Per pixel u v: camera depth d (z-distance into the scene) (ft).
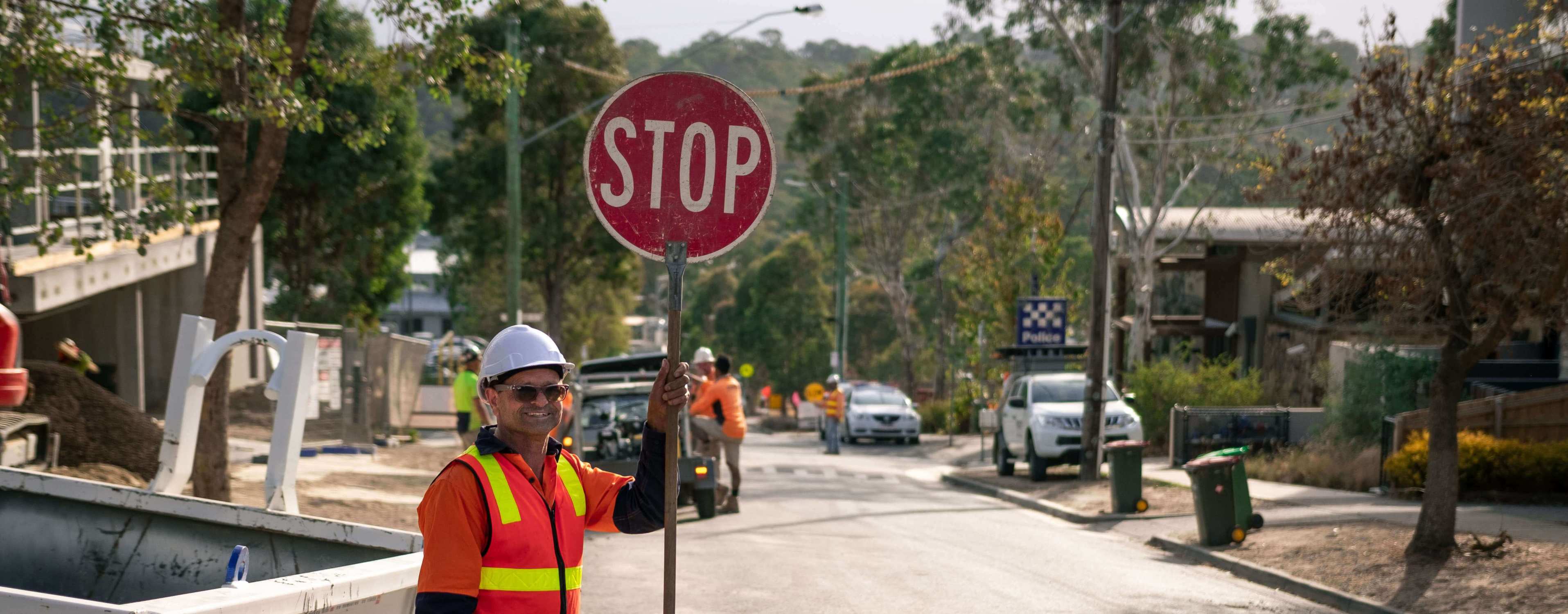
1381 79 35.55
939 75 164.55
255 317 94.84
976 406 130.52
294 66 38.70
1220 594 33.96
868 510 57.11
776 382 272.51
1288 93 133.80
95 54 44.70
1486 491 50.72
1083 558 41.06
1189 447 74.49
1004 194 120.06
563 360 11.44
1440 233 34.68
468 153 170.81
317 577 11.95
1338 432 68.74
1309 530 42.50
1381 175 34.86
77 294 60.08
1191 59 126.72
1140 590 34.30
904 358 193.88
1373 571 34.65
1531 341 74.28
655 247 12.96
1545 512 45.80
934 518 53.83
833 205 188.24
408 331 303.07
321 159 122.11
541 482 11.31
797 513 54.44
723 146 13.03
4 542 16.98
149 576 16.75
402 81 40.45
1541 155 32.94
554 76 162.20
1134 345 115.14
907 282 220.43
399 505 45.88
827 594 32.35
